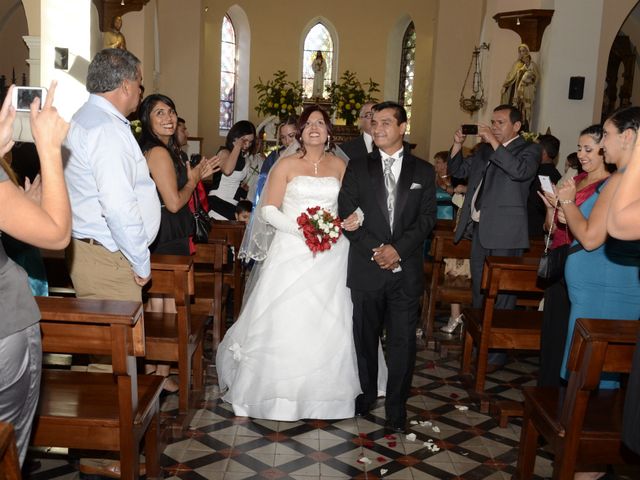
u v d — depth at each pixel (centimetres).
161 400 402
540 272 342
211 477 313
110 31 941
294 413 378
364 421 385
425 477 321
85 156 284
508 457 347
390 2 1600
